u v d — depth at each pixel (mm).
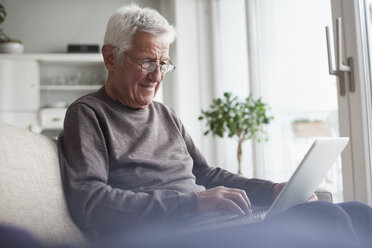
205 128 4219
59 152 1136
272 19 3061
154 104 1482
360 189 1967
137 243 937
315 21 2482
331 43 2070
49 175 1025
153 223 1062
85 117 1194
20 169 940
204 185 1551
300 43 2682
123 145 1272
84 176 1080
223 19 4082
